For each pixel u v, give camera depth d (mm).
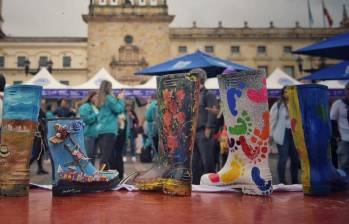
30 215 2400
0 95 4008
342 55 7277
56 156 3252
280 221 2234
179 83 3309
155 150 5699
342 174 3541
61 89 15875
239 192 3412
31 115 3195
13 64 44438
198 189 3469
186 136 3256
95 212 2504
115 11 42781
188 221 2227
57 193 3176
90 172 3406
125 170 8953
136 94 16500
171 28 44250
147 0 43156
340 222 2211
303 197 3145
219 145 6023
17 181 3145
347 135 5301
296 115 3248
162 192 3391
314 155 3213
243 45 45438
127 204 2822
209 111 5270
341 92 15758
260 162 3230
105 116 5664
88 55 42250
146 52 42750
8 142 3141
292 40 45844
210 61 8461
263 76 3166
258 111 3229
